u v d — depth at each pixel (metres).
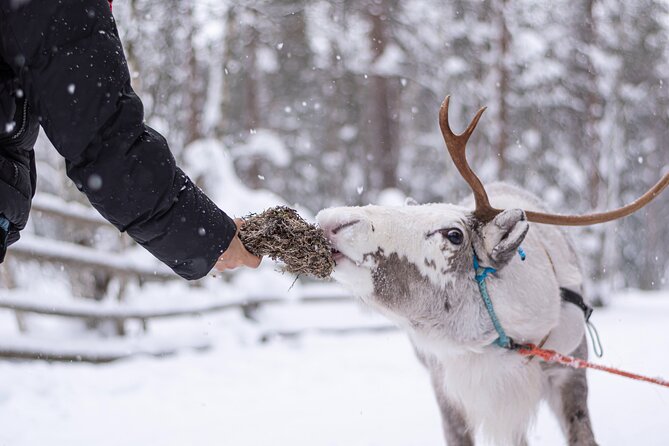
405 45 16.89
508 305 3.21
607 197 14.95
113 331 7.22
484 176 15.57
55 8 2.21
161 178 2.41
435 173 20.97
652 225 25.95
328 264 2.90
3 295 6.45
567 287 3.57
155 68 13.44
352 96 19.28
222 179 9.98
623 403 5.02
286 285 8.97
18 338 6.27
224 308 8.03
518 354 3.31
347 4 16.88
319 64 18.27
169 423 4.86
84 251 7.01
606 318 10.63
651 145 20.91
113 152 2.33
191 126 14.28
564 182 16.69
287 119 20.48
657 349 7.21
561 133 16.88
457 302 3.19
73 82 2.23
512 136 16.38
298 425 4.79
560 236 3.84
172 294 8.24
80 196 8.92
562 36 15.93
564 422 3.56
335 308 10.27
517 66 15.72
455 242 3.15
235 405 5.37
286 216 2.88
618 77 15.37
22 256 6.59
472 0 16.28
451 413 3.65
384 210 3.17
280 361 7.00
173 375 6.30
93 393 5.62
